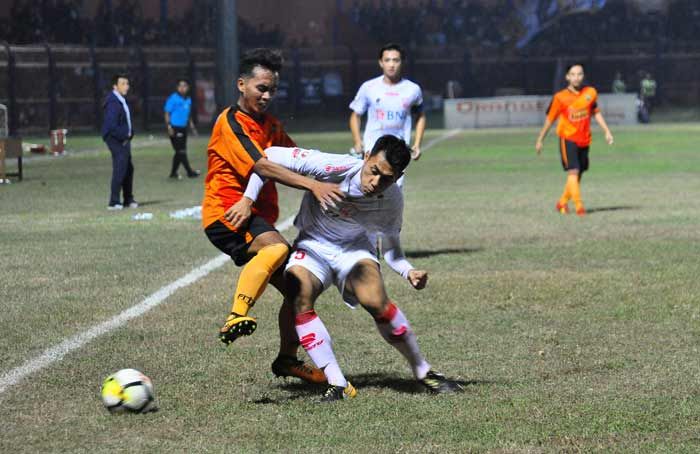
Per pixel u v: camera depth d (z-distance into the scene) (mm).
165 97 93312
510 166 45781
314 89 104312
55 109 84812
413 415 9734
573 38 110500
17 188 37344
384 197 10023
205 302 15680
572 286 16812
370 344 12945
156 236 23672
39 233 24328
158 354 12352
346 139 69000
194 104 93312
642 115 87125
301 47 107500
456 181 38688
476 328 13828
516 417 9625
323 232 10336
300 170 10117
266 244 10289
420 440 8969
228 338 9750
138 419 9664
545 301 15648
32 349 12625
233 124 10383
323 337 10336
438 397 10359
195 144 66562
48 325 14039
